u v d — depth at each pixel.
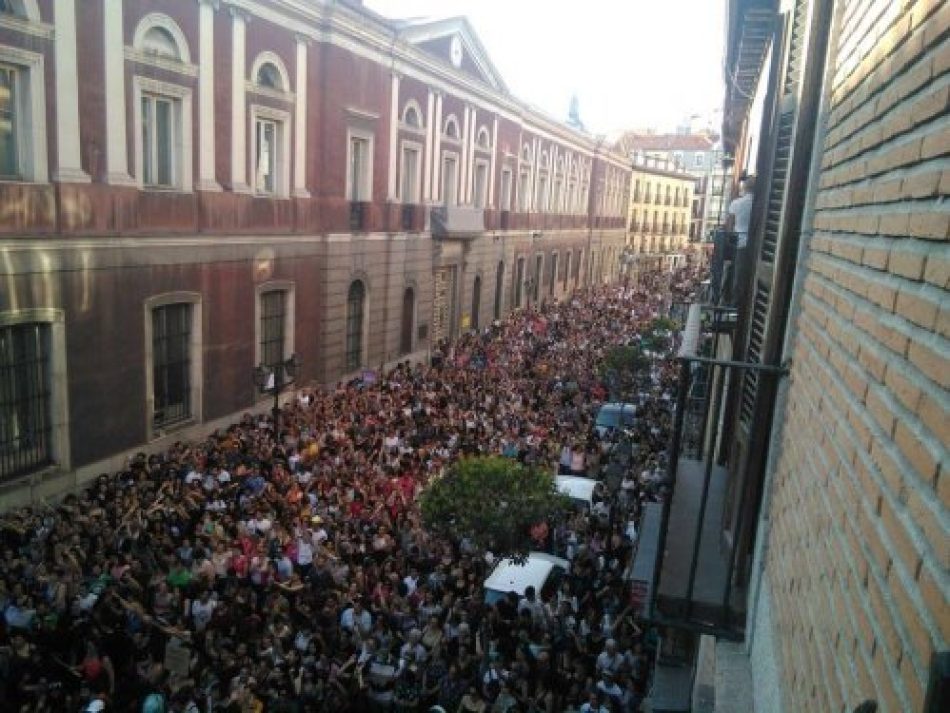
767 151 7.26
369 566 12.30
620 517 14.31
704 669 6.10
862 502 2.75
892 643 2.16
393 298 27.09
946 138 2.20
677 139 93.31
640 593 10.13
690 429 14.47
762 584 5.08
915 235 2.44
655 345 27.11
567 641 10.52
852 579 2.75
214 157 17.84
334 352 23.47
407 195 28.33
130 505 12.73
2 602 10.28
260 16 18.86
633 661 9.97
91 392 15.07
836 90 4.52
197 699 9.08
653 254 79.38
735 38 12.49
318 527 13.09
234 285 18.92
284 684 9.36
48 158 13.83
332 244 22.61
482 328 37.72
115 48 14.91
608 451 17.66
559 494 12.23
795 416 4.62
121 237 15.41
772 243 6.32
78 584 10.73
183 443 16.73
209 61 17.39
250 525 12.81
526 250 43.75
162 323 17.05
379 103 24.73
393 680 9.95
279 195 20.48
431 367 26.42
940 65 2.32
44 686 9.02
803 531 3.85
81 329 14.72
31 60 13.31
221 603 10.81
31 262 13.61
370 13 23.09
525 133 41.03
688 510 7.18
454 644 10.48
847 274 3.54
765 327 5.84
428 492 11.66
